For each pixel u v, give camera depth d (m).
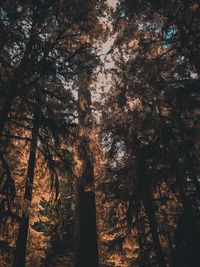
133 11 12.50
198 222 13.05
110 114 15.86
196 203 13.70
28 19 10.65
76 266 16.70
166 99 12.65
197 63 11.24
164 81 12.30
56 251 22.70
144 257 17.34
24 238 14.34
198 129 11.99
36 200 16.16
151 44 13.66
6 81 10.85
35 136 11.45
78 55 11.59
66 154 11.44
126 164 15.01
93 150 12.39
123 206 17.31
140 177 12.77
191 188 15.42
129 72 13.66
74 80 12.00
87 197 17.58
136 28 13.83
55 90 11.40
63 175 12.03
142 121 13.77
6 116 9.73
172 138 12.03
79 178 12.63
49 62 10.31
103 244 23.38
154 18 13.43
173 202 15.49
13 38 10.24
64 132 10.71
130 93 14.55
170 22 12.02
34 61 10.45
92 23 12.33
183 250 13.48
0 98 9.71
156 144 12.27
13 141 12.33
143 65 13.18
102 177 16.16
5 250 13.87
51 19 11.21
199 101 11.30
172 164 12.60
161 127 12.37
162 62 13.01
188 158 12.34
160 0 12.04
